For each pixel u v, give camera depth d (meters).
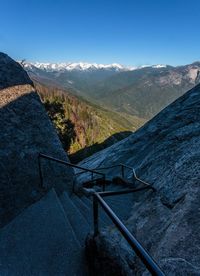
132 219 10.44
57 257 6.24
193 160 11.73
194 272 4.88
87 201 11.49
